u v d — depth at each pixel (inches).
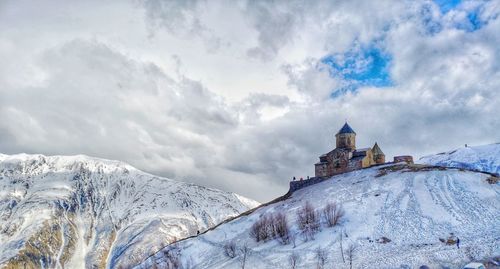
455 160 7367.1
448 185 5022.1
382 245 4082.2
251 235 5369.1
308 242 4532.5
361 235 4357.8
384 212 4731.8
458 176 5216.5
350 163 6889.8
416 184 5231.3
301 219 5014.8
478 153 7411.4
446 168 5610.2
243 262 4404.5
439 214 4429.1
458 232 4035.4
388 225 4443.9
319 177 6894.7
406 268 3474.4
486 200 4539.9
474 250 3585.1
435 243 3912.4
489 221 4141.2
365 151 6943.9
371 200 5088.6
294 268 3919.8
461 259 3486.7
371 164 7047.2
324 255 4065.0
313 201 5698.8
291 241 4719.5
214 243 5669.3
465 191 4795.8
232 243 5275.6
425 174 5477.4
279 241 4852.4
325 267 3796.8
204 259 5216.5
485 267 3280.0
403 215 4566.9
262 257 4498.0
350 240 4301.2
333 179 6515.8
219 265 4662.9
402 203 4832.7
